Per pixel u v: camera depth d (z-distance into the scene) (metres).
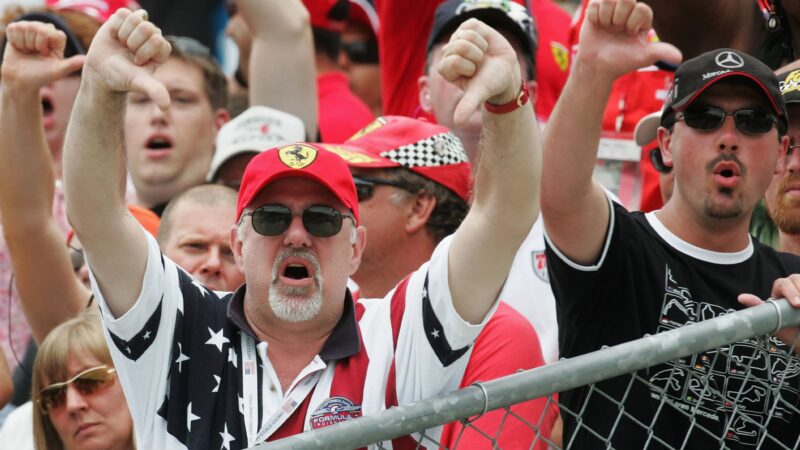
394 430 10.91
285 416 12.35
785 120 14.28
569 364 11.27
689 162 14.02
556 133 13.43
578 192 13.48
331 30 23.39
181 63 20.56
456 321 12.26
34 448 15.54
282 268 12.75
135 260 12.32
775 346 12.99
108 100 11.74
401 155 16.98
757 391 13.02
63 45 15.22
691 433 12.98
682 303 13.71
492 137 11.95
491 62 11.52
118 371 12.59
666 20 17.28
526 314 16.44
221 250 16.86
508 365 13.94
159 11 26.52
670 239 14.06
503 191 11.98
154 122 20.22
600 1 12.59
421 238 16.97
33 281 16.53
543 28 22.12
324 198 12.90
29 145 15.80
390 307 12.84
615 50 12.83
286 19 20.62
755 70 14.00
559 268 13.80
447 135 17.33
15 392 18.84
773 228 17.28
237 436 12.28
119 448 15.34
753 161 13.92
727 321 11.68
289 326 12.74
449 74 11.47
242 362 12.63
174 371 12.50
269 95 20.56
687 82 14.12
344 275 12.91
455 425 13.64
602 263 13.65
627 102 20.64
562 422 14.55
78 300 16.83
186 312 12.73
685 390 12.76
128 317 12.31
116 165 12.07
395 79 22.02
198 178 20.52
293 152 13.05
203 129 20.58
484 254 12.15
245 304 12.96
